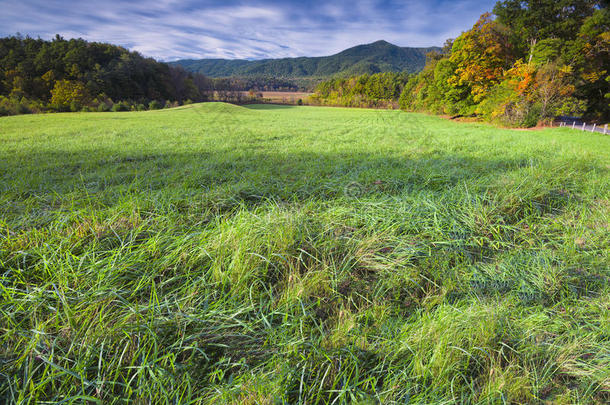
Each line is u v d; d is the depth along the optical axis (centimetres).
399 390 144
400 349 160
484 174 563
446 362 152
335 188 457
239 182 488
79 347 154
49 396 137
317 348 164
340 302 210
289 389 144
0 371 142
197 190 429
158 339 163
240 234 255
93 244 246
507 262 262
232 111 4681
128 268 220
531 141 1158
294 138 1305
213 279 219
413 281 230
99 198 383
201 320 176
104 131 1603
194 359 159
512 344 172
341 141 1181
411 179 519
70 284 199
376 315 197
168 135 1399
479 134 1562
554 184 455
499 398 139
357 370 146
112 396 138
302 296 206
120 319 170
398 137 1345
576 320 196
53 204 357
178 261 233
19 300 177
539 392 149
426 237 307
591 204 406
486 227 323
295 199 405
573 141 1177
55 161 724
